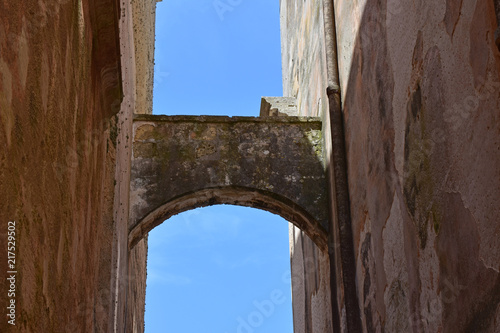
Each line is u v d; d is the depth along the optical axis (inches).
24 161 109.8
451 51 177.3
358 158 274.8
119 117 257.1
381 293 237.5
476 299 159.3
